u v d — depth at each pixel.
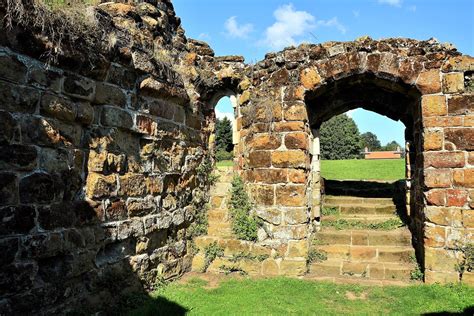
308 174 7.25
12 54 3.64
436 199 6.16
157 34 6.59
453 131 6.14
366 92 8.14
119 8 5.80
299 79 6.89
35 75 3.86
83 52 4.38
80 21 4.37
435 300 5.47
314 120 8.10
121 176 5.08
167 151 6.20
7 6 3.49
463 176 6.07
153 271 5.77
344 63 6.70
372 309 5.22
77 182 4.38
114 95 4.96
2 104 3.54
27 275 3.75
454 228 6.06
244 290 5.86
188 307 5.12
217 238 6.97
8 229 3.57
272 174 6.86
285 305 5.29
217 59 7.77
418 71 6.36
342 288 6.02
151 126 5.71
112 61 4.91
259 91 7.21
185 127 6.83
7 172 3.57
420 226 6.65
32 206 3.81
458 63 6.20
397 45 6.55
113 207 4.89
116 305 4.88
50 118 4.03
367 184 11.23
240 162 7.59
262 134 7.01
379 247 7.18
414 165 7.37
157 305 5.05
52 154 4.05
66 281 4.20
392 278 6.55
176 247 6.43
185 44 7.71
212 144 7.95
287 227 6.72
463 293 5.65
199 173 7.32
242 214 6.95
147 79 5.51
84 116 4.45
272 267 6.68
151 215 5.72
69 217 4.23
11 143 3.62
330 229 7.97
